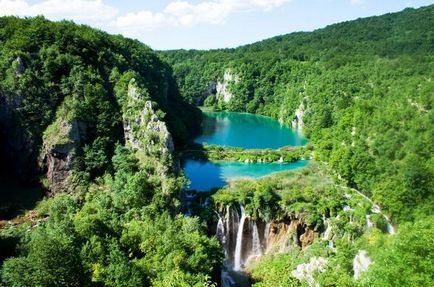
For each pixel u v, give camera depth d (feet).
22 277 174.91
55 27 419.13
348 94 574.56
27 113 357.82
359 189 378.73
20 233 261.65
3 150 377.09
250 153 476.95
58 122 350.64
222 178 396.98
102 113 370.53
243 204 330.54
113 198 301.22
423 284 108.68
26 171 355.56
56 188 340.39
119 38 566.77
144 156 343.46
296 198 334.03
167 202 299.38
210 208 326.65
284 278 258.78
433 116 417.90
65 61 390.01
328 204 327.47
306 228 321.11
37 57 384.06
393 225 334.24
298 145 556.51
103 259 202.80
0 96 365.40
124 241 227.81
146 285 197.88
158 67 629.92
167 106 559.79
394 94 499.51
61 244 182.91
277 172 415.03
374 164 376.89
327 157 442.50
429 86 472.44
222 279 281.33
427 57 602.44
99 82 393.70
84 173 339.57
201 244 240.53
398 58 623.77
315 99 640.58
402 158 385.09
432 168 346.54
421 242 117.08
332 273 219.61
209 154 474.90
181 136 511.81
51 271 173.17
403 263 115.24
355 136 439.63
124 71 444.55
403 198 335.06
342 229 306.35
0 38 395.75
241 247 331.16
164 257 220.84
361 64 651.66
